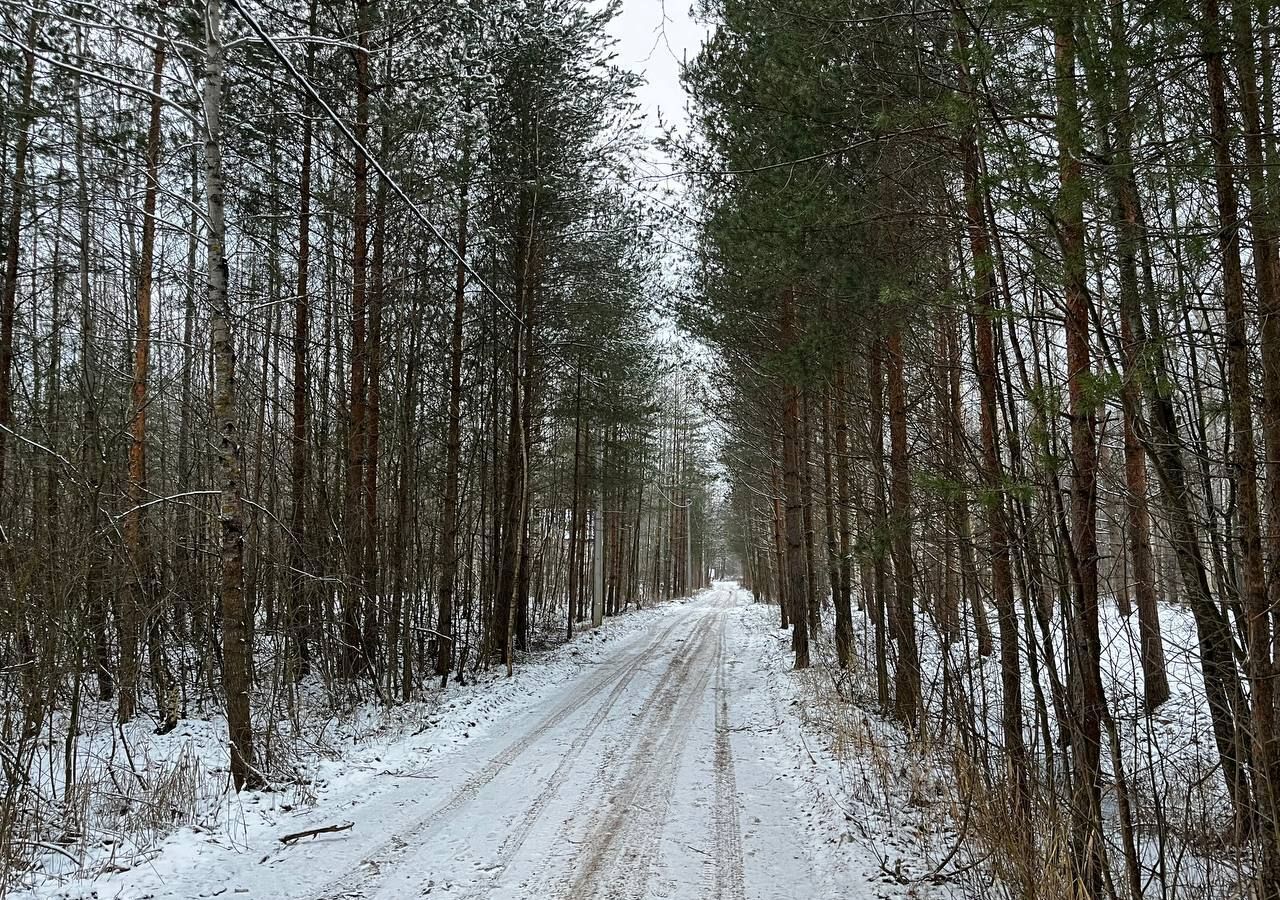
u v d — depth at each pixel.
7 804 5.54
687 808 6.82
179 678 12.67
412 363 15.39
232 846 5.90
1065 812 4.58
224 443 7.58
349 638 12.82
